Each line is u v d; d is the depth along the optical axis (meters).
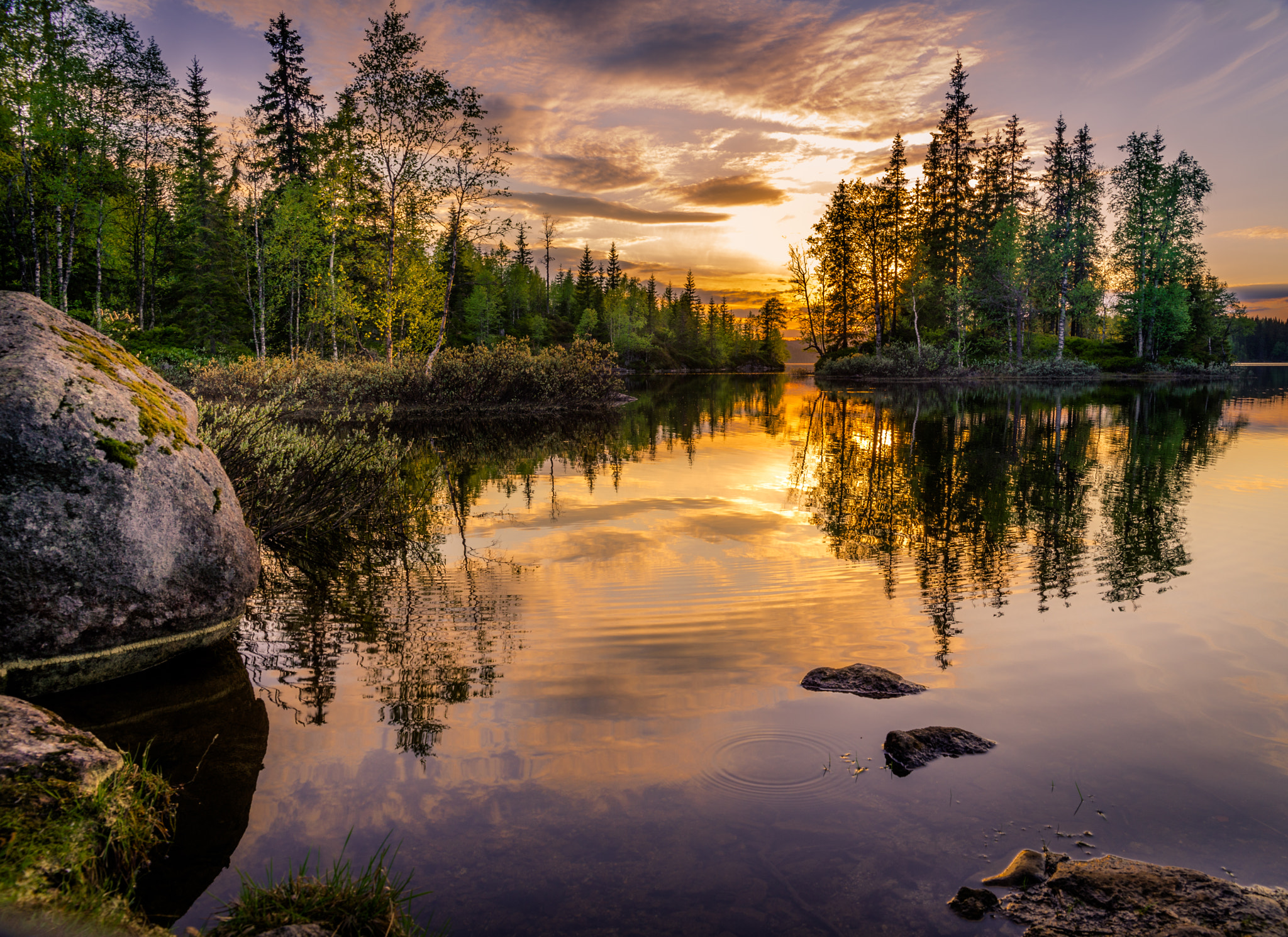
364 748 3.88
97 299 29.42
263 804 3.35
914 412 27.53
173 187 40.47
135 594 4.92
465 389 27.00
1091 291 50.50
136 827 2.95
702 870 2.89
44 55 23.67
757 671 4.86
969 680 4.69
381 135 26.52
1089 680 4.68
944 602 6.29
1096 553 7.84
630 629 5.67
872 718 4.17
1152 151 50.41
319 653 5.25
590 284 115.69
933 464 14.61
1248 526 9.02
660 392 46.28
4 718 3.15
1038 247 49.62
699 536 8.88
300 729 4.09
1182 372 52.47
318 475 10.11
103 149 27.56
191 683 4.77
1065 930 2.53
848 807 3.31
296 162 41.47
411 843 3.06
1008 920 2.59
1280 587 6.62
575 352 31.69
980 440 18.34
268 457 8.95
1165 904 2.62
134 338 31.38
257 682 4.76
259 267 35.41
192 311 40.28
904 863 2.93
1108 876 2.76
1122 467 13.70
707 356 121.38
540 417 26.91
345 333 34.03
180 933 2.49
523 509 10.57
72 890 2.45
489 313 79.31
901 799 3.36
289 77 41.75
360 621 5.91
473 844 3.05
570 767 3.66
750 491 12.09
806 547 8.25
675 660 5.05
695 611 6.11
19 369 4.90
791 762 3.71
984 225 56.06
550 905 2.69
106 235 31.73
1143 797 3.37
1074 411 26.73
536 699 4.45
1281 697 4.42
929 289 53.75
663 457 16.52
